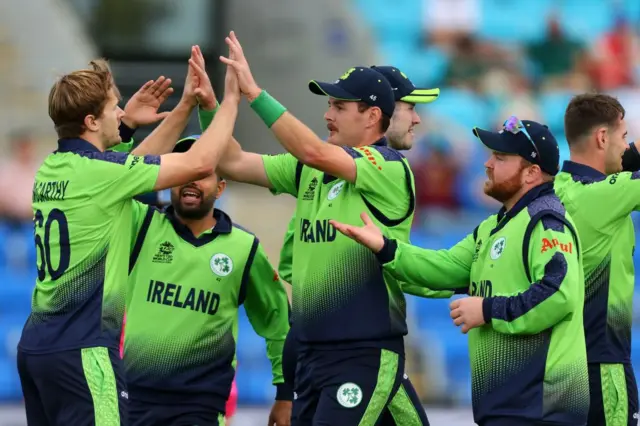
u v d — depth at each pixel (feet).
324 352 61.46
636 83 179.63
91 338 55.21
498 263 57.77
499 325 55.57
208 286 66.13
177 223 66.90
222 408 67.26
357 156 60.80
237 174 65.57
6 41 150.61
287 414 70.08
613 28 184.03
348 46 159.84
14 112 148.46
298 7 157.79
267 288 68.54
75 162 56.29
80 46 153.07
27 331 56.44
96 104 57.16
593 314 64.34
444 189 150.30
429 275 60.34
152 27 154.30
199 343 65.98
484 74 177.37
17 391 120.57
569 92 176.65
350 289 61.16
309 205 63.26
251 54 157.38
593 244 64.18
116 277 56.54
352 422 60.44
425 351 124.47
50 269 55.67
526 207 57.88
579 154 66.39
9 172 143.02
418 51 183.93
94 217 55.72
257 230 139.44
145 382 65.62
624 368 64.80
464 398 120.16
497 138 58.39
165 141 63.57
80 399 54.65
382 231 61.87
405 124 68.90
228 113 59.21
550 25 180.75
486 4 187.52
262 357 120.26
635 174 63.31
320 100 157.07
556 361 56.13
